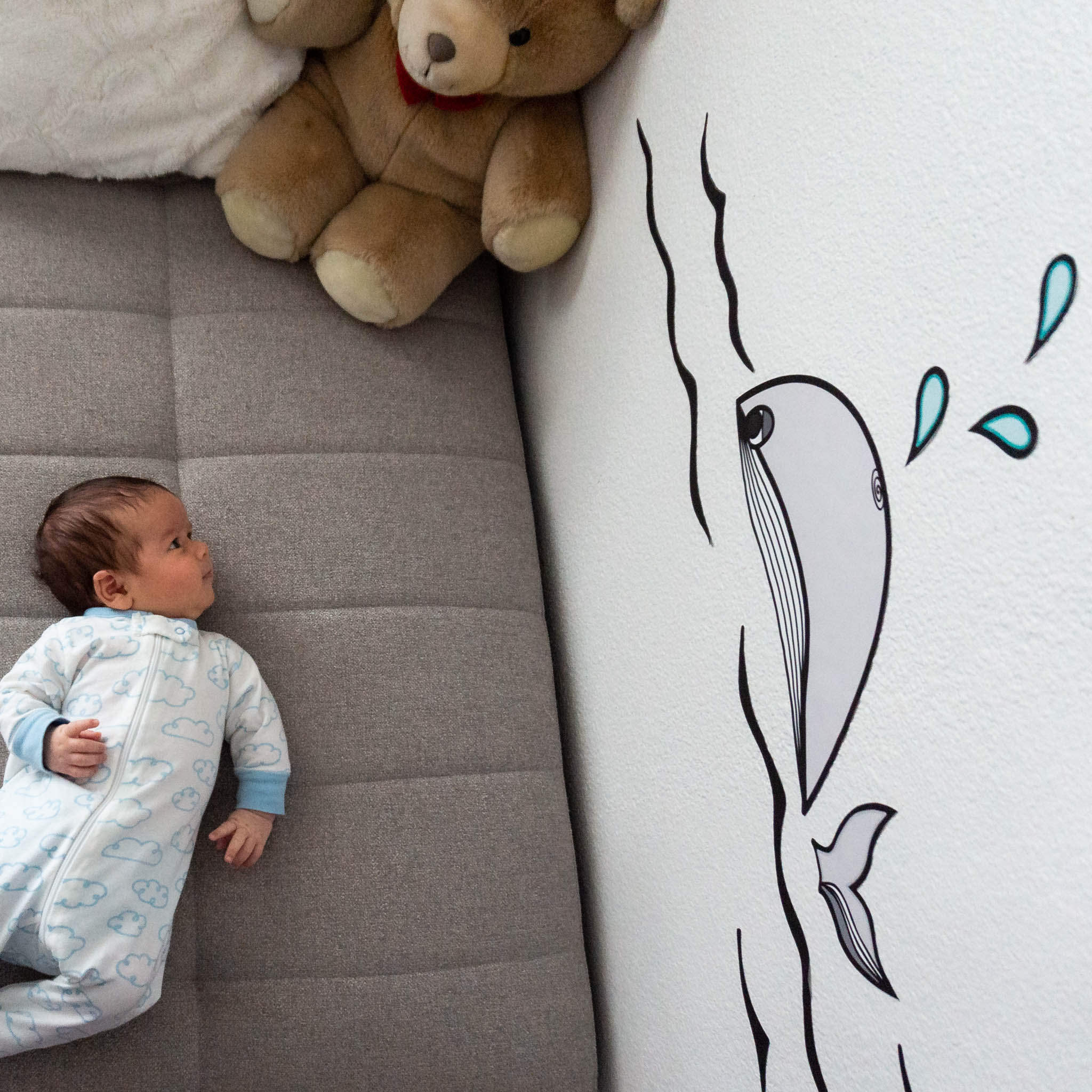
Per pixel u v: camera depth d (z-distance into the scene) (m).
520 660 1.42
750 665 1.01
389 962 1.24
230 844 1.20
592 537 1.39
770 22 0.98
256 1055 1.19
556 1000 1.28
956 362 0.75
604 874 1.34
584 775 1.42
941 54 0.76
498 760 1.36
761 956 0.98
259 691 1.25
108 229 1.48
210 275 1.49
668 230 1.17
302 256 1.53
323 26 1.41
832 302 0.89
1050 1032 0.66
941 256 0.76
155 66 1.42
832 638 0.89
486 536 1.47
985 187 0.73
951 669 0.75
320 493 1.41
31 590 1.28
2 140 1.43
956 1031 0.74
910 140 0.80
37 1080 1.11
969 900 0.73
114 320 1.43
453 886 1.29
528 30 1.23
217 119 1.49
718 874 1.06
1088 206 0.65
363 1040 1.21
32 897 1.06
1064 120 0.66
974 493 0.73
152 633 1.19
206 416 1.41
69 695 1.16
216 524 1.36
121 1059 1.14
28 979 1.14
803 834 0.92
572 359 1.46
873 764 0.83
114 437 1.37
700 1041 1.09
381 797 1.30
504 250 1.39
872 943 0.83
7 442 1.33
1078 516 0.65
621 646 1.30
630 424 1.28
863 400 0.85
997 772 0.71
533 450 1.62
